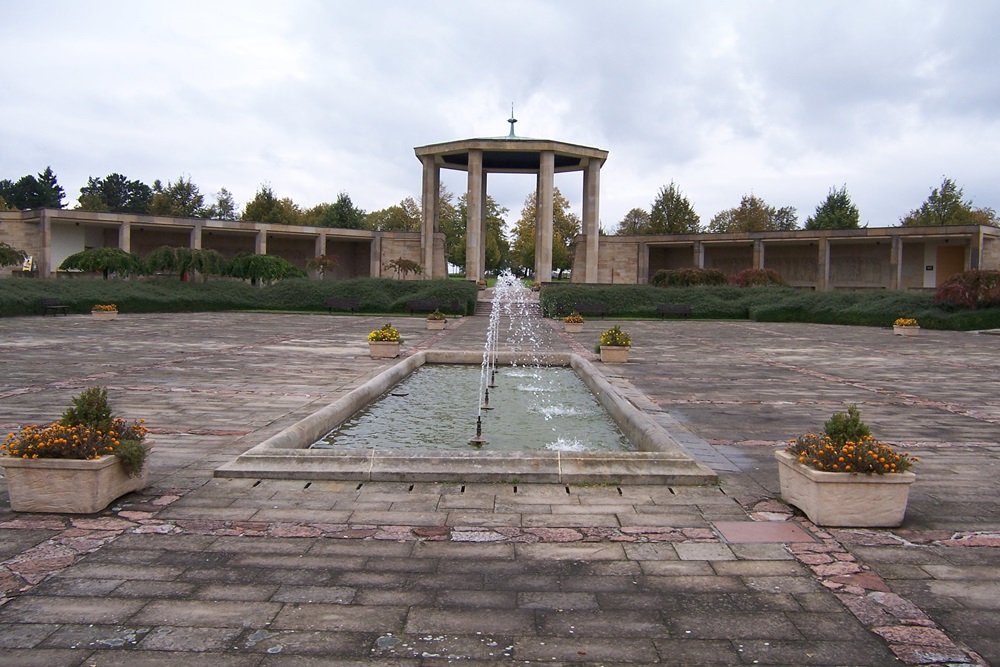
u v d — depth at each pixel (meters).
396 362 13.86
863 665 2.95
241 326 24.11
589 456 5.69
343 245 48.72
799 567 3.95
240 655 2.96
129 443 4.96
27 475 4.65
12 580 3.65
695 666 2.93
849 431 4.86
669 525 4.60
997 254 37.72
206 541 4.23
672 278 36.78
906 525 4.64
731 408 9.27
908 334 23.64
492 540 4.30
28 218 38.59
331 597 3.51
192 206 68.38
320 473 5.45
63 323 23.53
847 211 56.41
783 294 32.34
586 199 44.28
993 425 8.21
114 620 3.25
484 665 2.91
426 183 44.03
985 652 3.06
